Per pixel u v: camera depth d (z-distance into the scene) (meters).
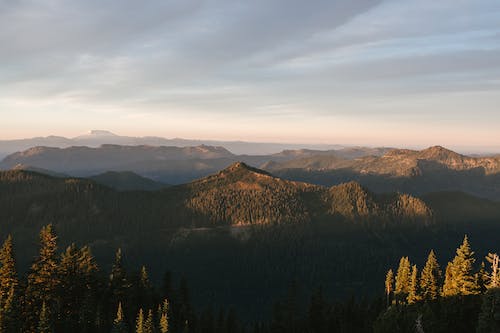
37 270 70.94
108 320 73.44
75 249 78.19
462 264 62.00
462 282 61.62
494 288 51.84
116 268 83.12
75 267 77.06
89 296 73.88
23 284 69.69
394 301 73.44
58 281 72.12
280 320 106.88
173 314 84.69
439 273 69.56
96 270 82.56
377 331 71.12
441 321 61.16
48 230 71.88
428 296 67.62
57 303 69.88
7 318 59.28
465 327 59.44
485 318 51.59
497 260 54.41
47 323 61.50
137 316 77.25
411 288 69.38
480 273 61.75
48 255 71.25
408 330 64.38
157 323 73.44
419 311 64.62
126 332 66.38
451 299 62.31
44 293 70.00
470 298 60.84
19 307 63.66
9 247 67.69
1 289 66.56
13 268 67.81
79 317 72.19
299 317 110.50
